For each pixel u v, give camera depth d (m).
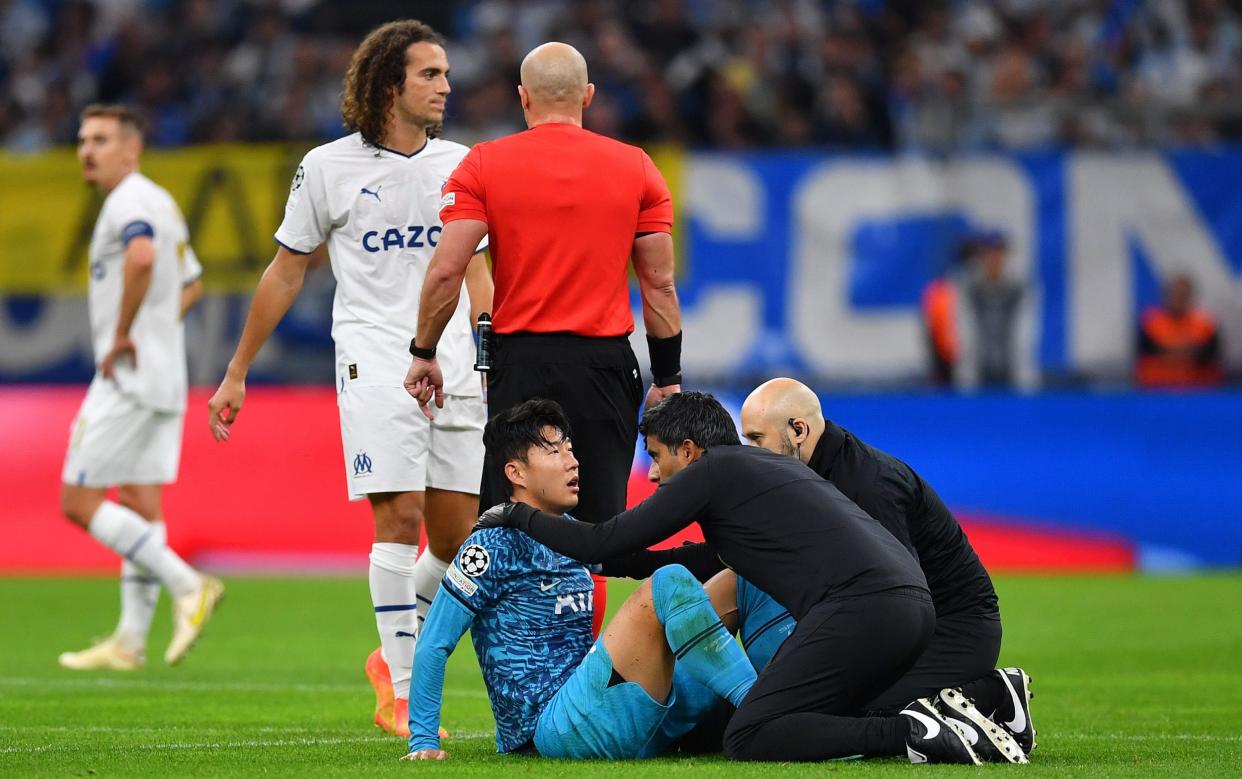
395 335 21.27
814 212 49.94
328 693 26.44
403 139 21.59
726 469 16.88
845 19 63.47
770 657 18.14
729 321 50.06
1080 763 16.98
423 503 21.58
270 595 43.28
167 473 31.67
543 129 20.12
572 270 19.78
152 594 30.91
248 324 21.86
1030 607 39.44
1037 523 48.62
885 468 18.09
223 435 21.97
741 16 63.91
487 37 63.62
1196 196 49.22
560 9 65.50
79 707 24.39
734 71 61.47
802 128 60.44
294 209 21.53
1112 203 49.34
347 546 49.22
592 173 19.92
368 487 20.86
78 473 30.89
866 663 16.34
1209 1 63.78
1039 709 24.16
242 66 66.12
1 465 50.50
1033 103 58.69
